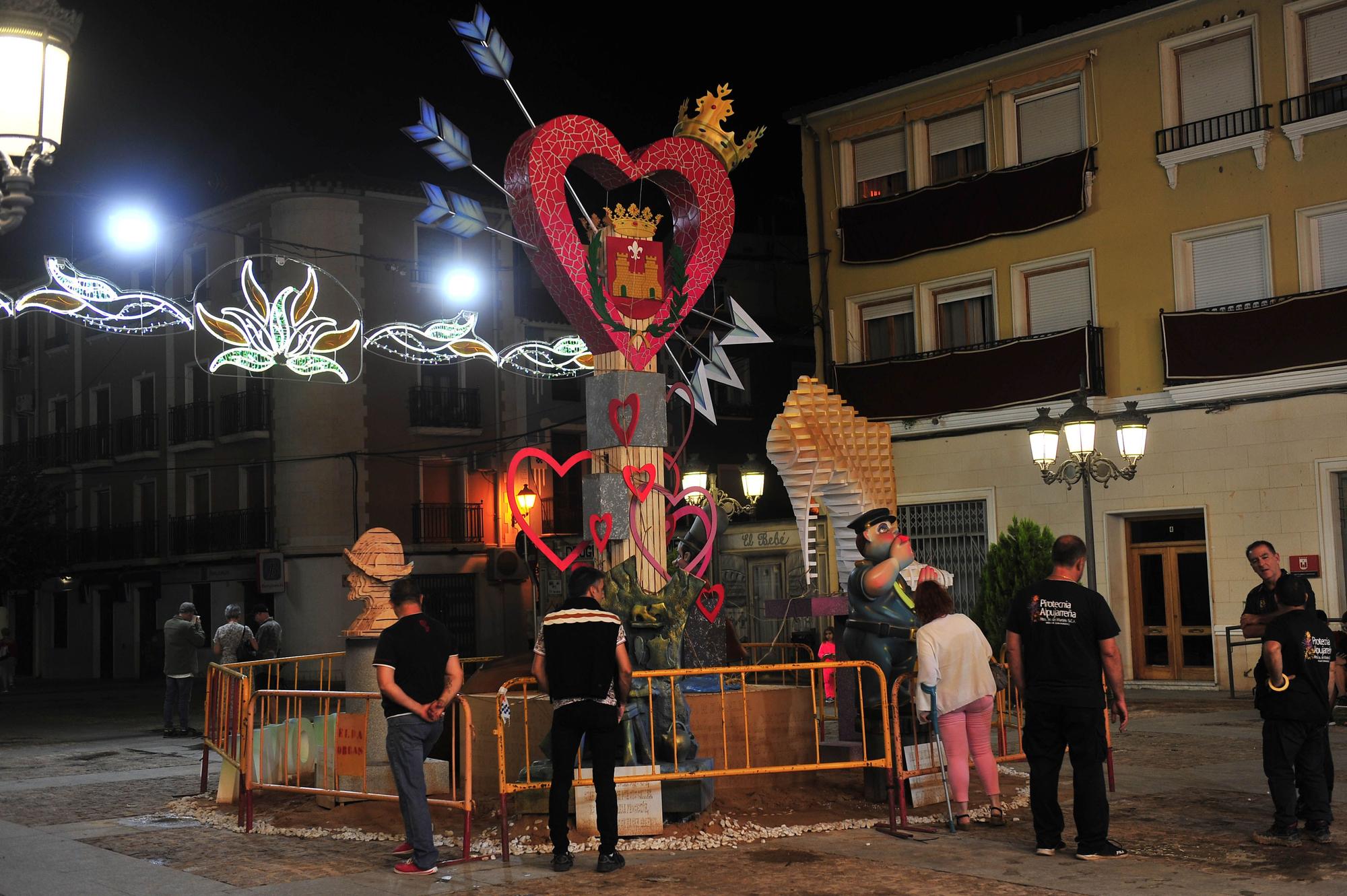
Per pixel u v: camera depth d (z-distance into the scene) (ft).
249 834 29.22
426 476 119.03
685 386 33.30
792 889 22.27
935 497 77.00
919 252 79.05
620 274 31.45
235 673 33.45
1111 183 71.61
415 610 25.22
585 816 26.89
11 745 54.60
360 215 115.14
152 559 128.36
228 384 120.98
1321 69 65.10
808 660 55.57
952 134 79.36
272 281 114.11
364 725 29.66
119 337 134.41
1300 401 63.36
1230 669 60.64
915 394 77.71
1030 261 74.69
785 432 35.47
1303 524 63.00
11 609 149.38
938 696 27.32
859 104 82.89
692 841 26.32
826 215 84.43
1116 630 24.45
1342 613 61.77
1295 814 25.34
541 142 30.25
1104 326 71.41
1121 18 70.79
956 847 25.36
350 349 114.21
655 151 32.27
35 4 16.57
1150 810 29.04
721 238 33.40
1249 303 65.62
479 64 30.37
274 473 115.96
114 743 53.93
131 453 130.41
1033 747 24.62
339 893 22.81
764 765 30.94
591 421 31.63
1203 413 66.74
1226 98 68.08
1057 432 53.11
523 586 121.60
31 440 145.79
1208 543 66.13
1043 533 61.62
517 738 30.48
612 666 24.54
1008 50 75.25
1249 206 66.69
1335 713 49.88
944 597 27.78
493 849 26.27
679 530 62.23
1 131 16.58
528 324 123.75
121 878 24.48
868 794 30.27
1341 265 64.13
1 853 27.27
